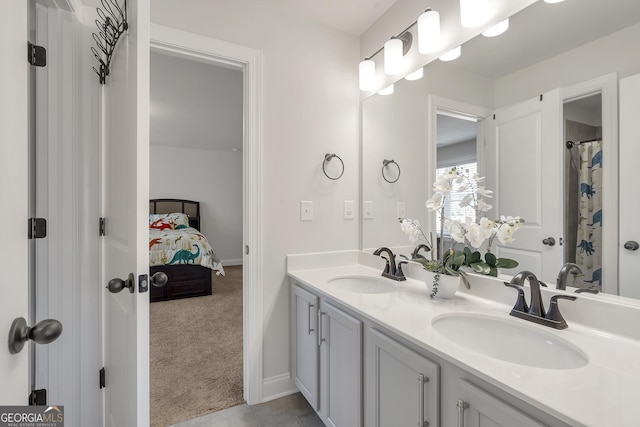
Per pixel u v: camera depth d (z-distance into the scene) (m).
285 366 1.91
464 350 0.86
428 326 1.04
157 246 3.80
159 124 4.38
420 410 0.93
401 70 1.81
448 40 1.53
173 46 1.60
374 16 1.96
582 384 0.69
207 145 5.83
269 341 1.86
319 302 1.57
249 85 1.78
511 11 1.26
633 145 0.96
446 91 1.55
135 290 0.96
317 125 1.99
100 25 1.35
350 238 2.11
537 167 1.20
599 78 1.04
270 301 1.86
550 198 1.16
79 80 1.35
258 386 1.82
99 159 1.40
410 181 1.77
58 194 1.29
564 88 1.12
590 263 1.05
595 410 0.60
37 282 1.27
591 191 1.06
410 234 1.66
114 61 1.25
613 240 1.00
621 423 0.56
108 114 1.36
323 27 2.02
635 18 0.96
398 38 1.80
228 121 4.24
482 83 1.39
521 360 1.03
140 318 0.96
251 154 1.79
